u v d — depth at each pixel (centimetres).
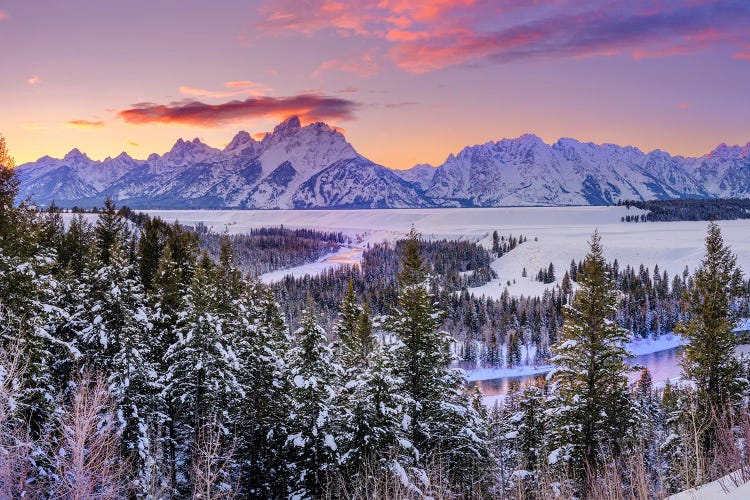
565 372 2648
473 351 11812
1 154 2584
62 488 1236
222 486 1892
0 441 1252
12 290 2212
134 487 1681
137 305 2805
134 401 2431
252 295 3781
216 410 2611
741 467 860
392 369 2411
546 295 16450
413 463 2214
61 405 1930
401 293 2811
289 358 2520
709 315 2959
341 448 2264
